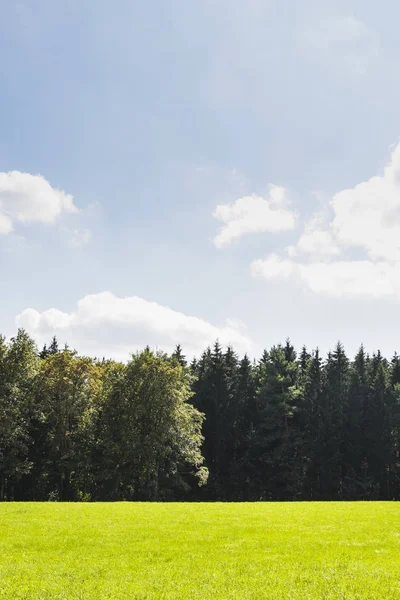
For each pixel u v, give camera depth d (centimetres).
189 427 5553
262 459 6656
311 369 7862
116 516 2609
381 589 1241
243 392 7712
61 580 1389
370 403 7312
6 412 4769
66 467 5241
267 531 2170
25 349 4994
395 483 6888
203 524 2366
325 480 6612
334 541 1933
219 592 1242
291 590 1246
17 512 2738
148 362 5450
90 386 5450
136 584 1330
